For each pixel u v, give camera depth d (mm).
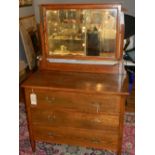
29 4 4340
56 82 1780
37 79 1853
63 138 1897
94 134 1796
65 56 1963
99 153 2004
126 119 2521
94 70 1945
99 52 1899
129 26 2730
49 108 1802
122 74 1904
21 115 2666
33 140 1993
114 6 1736
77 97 1692
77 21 1883
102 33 1852
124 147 2076
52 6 1842
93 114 1723
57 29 1938
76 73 1960
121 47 1835
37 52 4344
